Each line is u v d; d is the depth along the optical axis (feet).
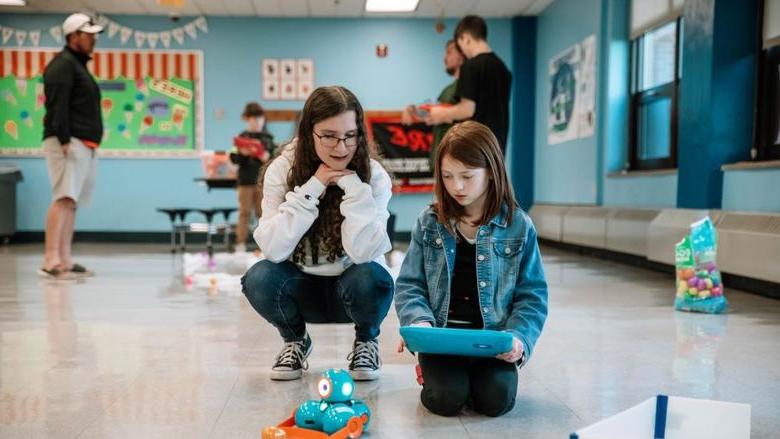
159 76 24.56
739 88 13.06
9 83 24.07
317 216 5.63
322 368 6.27
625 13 18.25
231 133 24.88
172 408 5.03
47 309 9.67
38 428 4.59
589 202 19.76
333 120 5.34
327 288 5.96
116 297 10.89
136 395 5.38
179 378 5.90
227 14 24.49
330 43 24.94
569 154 21.40
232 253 19.75
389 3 23.18
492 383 4.75
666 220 13.84
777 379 5.94
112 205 24.73
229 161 20.77
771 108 12.55
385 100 25.14
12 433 4.49
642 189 16.66
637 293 11.44
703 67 13.37
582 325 8.49
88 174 13.97
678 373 6.13
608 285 12.51
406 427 4.59
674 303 10.34
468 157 4.69
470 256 5.14
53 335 7.80
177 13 24.21
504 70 10.28
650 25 16.80
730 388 5.65
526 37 24.77
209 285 12.44
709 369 6.28
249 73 24.84
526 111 24.98
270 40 24.84
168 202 24.85
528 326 4.91
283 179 5.77
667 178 15.38
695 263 9.65
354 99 5.47
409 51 25.08
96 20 24.17
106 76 24.40
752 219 11.39
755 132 12.89
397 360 6.63
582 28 20.18
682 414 4.07
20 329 8.16
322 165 5.60
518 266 5.12
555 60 22.68
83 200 14.20
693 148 13.79
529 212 24.38
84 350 7.01
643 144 17.83
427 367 4.88
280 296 5.65
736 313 9.45
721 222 12.21
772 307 10.01
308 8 23.71
